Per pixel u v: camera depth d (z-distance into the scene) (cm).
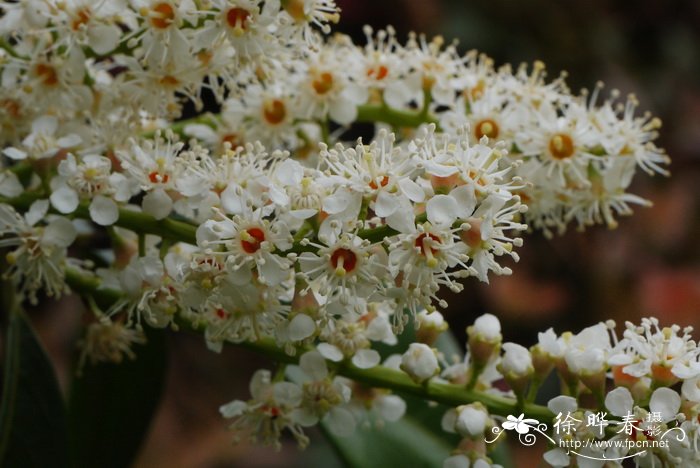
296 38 26
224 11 25
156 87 26
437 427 28
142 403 29
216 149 27
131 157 26
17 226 26
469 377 25
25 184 26
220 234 24
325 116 27
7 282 27
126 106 26
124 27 27
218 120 27
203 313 25
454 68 27
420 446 27
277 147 27
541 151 27
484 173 24
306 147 28
